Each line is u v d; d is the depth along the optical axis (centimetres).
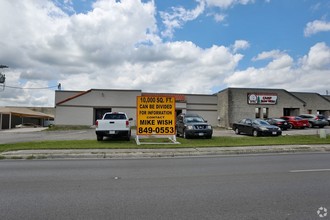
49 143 1627
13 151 1329
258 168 936
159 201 556
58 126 3750
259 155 1311
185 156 1287
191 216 471
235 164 1027
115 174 839
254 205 527
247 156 1273
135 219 459
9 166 998
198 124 1995
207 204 535
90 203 546
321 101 4119
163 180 750
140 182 727
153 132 1730
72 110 3822
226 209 505
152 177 791
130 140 1836
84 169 929
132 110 3884
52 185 697
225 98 3919
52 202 553
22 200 568
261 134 2223
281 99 3941
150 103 1744
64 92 4141
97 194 610
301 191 627
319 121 3309
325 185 684
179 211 496
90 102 3853
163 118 1745
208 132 1980
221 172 864
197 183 712
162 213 486
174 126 1747
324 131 1988
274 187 665
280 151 1428
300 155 1302
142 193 616
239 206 522
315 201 551
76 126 3738
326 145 1588
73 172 874
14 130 3644
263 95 3888
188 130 1973
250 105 3862
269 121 3030
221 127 3953
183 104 4084
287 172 860
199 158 1210
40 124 6078
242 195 596
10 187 677
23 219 461
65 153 1265
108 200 565
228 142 1741
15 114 4578
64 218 465
